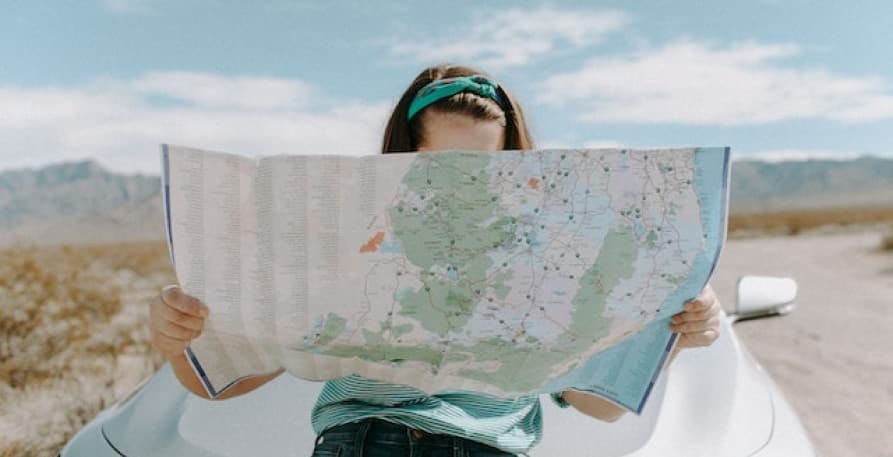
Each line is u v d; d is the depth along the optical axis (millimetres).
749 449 2049
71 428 4863
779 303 3482
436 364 1584
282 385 2668
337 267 1503
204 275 1479
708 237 1501
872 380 6246
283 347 1558
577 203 1507
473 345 1554
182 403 2395
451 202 1498
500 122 1820
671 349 1591
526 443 1688
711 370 2443
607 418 1851
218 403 2484
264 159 1476
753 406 2270
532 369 1604
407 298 1522
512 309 1532
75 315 6309
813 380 6266
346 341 1550
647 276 1523
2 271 6406
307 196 1484
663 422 2223
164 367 2652
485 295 1522
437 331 1538
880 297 11938
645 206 1504
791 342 7871
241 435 2430
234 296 1497
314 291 1509
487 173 1498
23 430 4805
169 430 2203
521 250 1515
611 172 1502
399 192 1491
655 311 1547
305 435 2492
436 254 1506
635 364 1625
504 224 1506
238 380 1658
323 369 1614
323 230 1494
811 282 14695
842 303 11180
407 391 1646
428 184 1491
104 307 6824
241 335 1542
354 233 1496
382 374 1606
